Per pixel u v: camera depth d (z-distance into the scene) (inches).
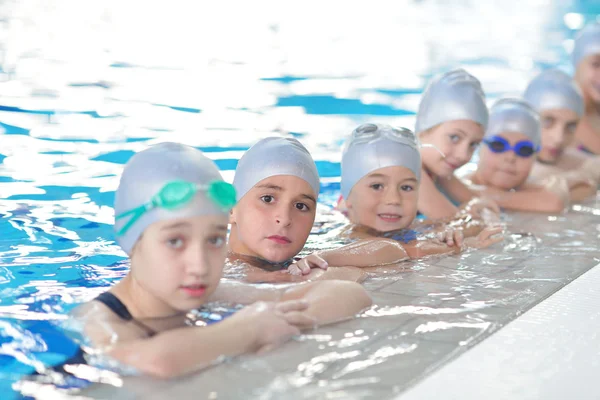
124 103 278.1
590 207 207.9
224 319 105.9
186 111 276.4
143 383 89.2
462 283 133.6
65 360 95.8
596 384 91.2
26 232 155.1
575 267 145.5
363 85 345.1
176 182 100.9
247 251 142.9
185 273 101.8
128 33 414.0
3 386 89.0
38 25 409.1
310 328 108.0
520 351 101.0
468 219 182.9
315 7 560.4
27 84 291.9
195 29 444.8
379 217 165.0
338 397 85.7
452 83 191.3
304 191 140.4
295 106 299.7
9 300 118.5
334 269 135.9
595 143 269.1
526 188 210.5
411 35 481.4
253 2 558.9
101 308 106.6
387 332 107.1
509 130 206.4
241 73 350.3
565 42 477.1
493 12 594.9
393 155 162.4
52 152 215.2
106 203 175.8
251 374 91.7
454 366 95.3
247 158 143.8
